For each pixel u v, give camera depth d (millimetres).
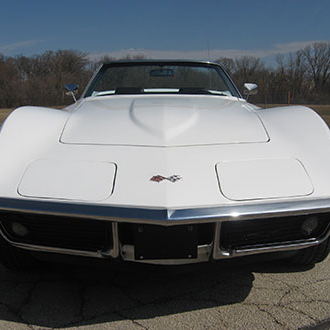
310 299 1711
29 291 1791
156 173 1507
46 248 1583
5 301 1702
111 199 1418
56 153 1652
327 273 1960
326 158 1659
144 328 1502
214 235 1466
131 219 1374
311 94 40062
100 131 1815
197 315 1594
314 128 1817
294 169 1581
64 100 41219
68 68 42656
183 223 1371
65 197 1442
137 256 1479
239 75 36625
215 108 2207
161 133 1758
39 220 1551
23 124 1777
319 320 1550
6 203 1456
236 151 1664
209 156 1618
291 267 2029
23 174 1541
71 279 1909
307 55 40531
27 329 1498
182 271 1565
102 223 1474
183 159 1586
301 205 1456
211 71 3088
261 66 37219
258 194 1462
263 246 1566
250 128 1872
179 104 2242
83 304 1684
